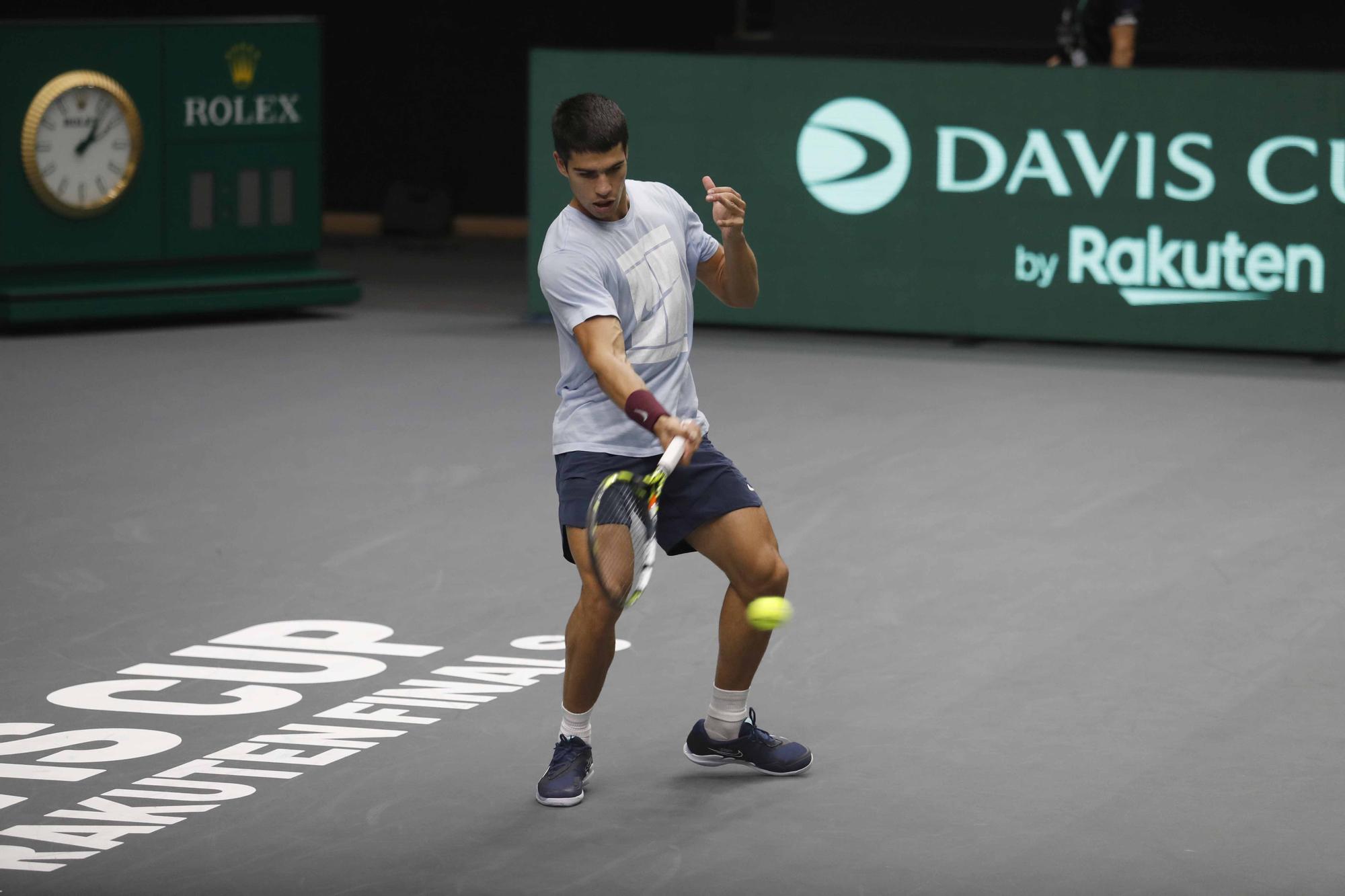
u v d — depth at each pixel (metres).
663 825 15.55
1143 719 18.09
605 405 15.94
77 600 22.27
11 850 14.97
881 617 21.56
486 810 15.88
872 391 35.84
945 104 40.62
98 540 25.08
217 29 43.78
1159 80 39.12
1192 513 26.38
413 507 26.88
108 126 42.44
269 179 45.12
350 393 35.78
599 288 15.52
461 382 36.94
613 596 15.15
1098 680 19.30
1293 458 29.89
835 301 42.09
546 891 14.22
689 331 16.27
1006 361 39.34
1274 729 17.78
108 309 42.78
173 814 15.77
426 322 45.22
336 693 18.91
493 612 21.75
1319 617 21.45
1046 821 15.57
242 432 32.12
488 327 44.47
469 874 14.55
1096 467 29.31
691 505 15.94
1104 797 16.11
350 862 14.78
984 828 15.42
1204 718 18.12
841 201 41.62
